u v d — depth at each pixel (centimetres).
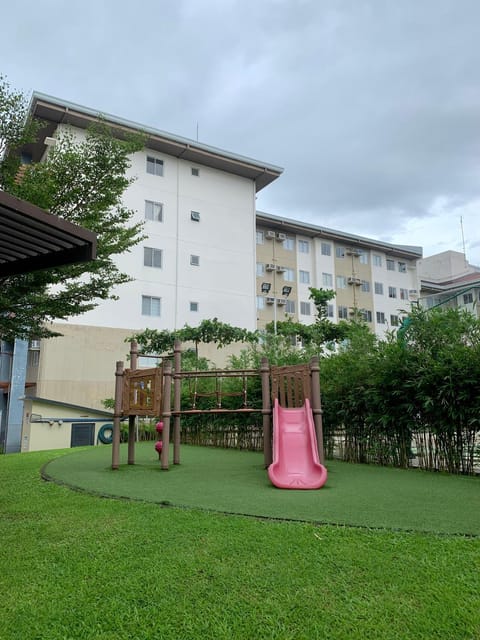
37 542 322
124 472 603
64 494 462
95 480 535
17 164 636
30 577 265
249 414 918
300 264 2894
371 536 301
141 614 223
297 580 247
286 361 962
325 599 229
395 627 207
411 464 638
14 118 629
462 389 561
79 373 1844
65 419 1366
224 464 688
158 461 734
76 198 657
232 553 282
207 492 458
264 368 663
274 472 518
